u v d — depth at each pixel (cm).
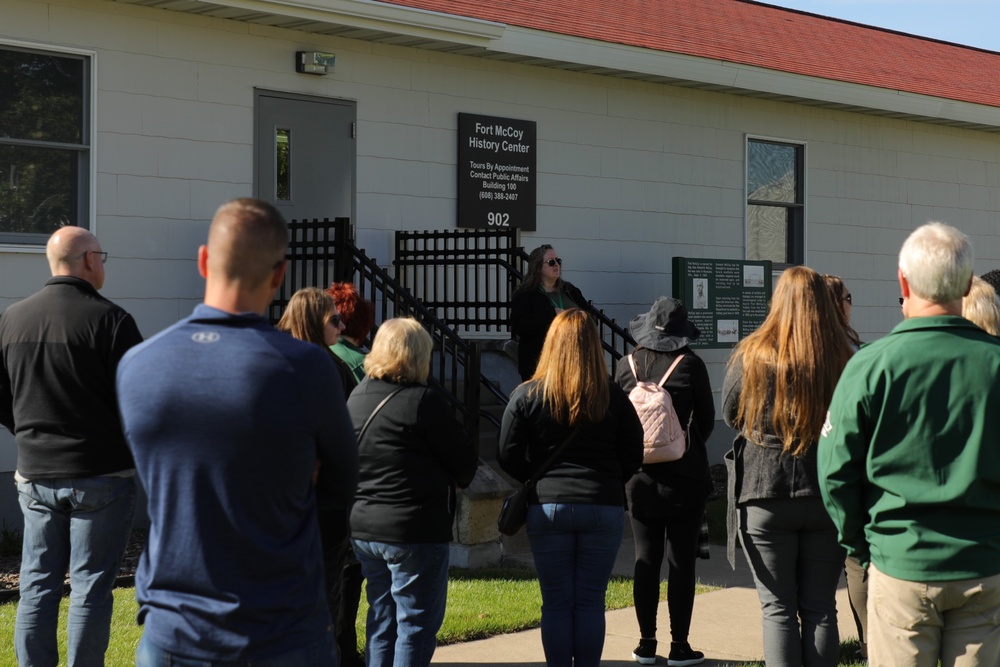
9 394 470
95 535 458
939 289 345
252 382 278
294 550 282
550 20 1127
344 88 1002
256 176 952
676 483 558
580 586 491
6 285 832
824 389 441
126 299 883
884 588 349
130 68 884
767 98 1320
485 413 874
